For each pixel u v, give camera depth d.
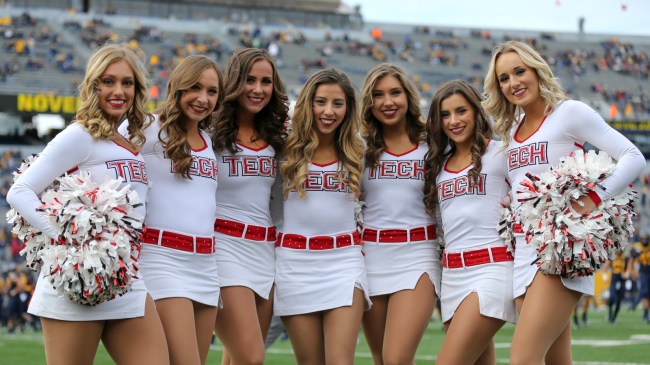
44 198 4.48
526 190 5.00
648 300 15.67
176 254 5.09
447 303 5.64
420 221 5.80
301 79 37.16
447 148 5.89
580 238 4.82
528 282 5.16
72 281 4.35
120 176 4.72
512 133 5.42
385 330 5.73
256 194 5.59
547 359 5.46
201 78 5.17
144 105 4.92
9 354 11.81
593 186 4.89
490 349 5.85
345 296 5.55
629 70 41.56
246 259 5.53
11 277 17.41
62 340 4.49
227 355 5.96
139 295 4.62
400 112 5.77
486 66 40.88
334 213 5.66
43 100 24.88
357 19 44.69
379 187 5.80
